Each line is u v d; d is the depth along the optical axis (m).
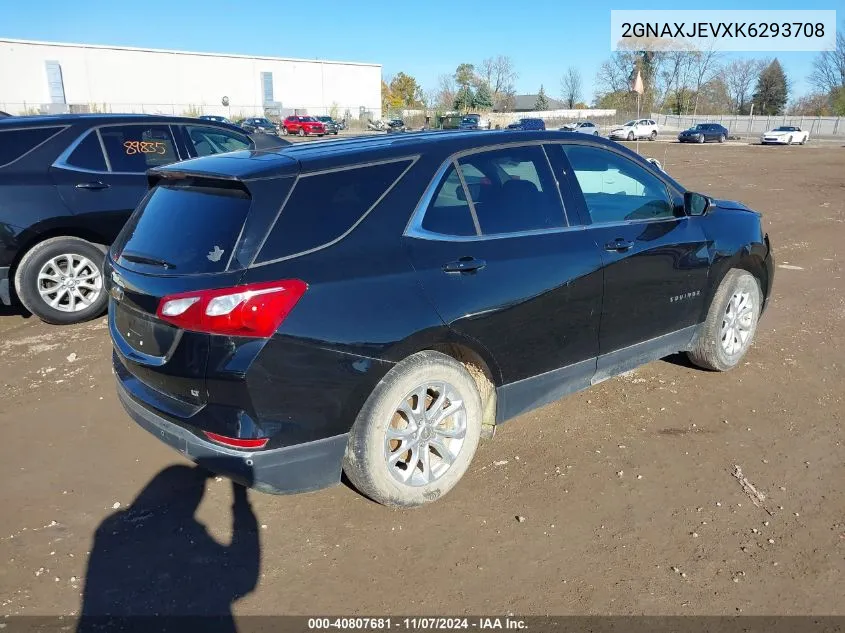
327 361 2.82
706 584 2.83
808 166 24.81
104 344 5.64
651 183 4.34
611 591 2.80
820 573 2.90
